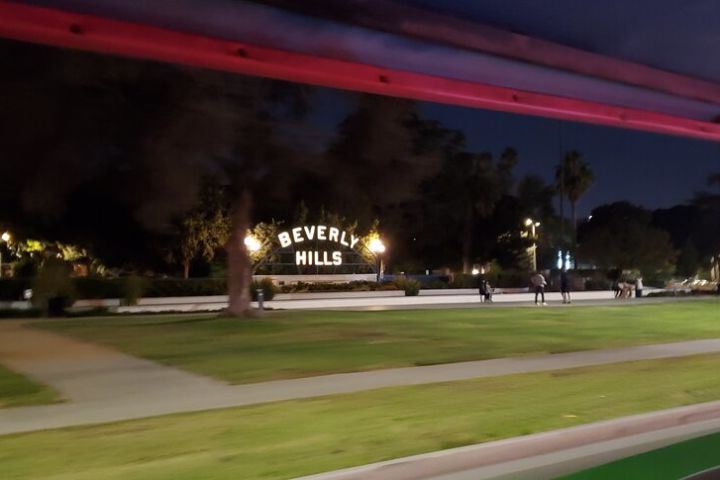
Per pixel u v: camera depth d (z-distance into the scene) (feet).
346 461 27.40
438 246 229.66
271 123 76.74
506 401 39.22
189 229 148.66
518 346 64.59
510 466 28.99
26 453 28.04
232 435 31.07
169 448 28.89
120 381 45.09
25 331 78.64
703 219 278.67
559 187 249.34
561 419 35.12
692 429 36.19
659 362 55.52
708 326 86.99
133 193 70.13
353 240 174.09
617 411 37.27
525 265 232.53
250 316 93.71
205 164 73.41
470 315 104.06
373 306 136.05
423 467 27.30
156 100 64.23
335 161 83.41
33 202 66.28
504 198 231.71
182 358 55.31
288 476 25.54
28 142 60.64
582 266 250.78
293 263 169.58
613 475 27.73
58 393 40.86
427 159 88.79
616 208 267.59
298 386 43.52
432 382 45.19
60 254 156.15
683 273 264.31
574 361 55.62
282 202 89.45
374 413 35.73
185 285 147.84
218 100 67.67
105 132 63.05
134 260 162.09
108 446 29.14
